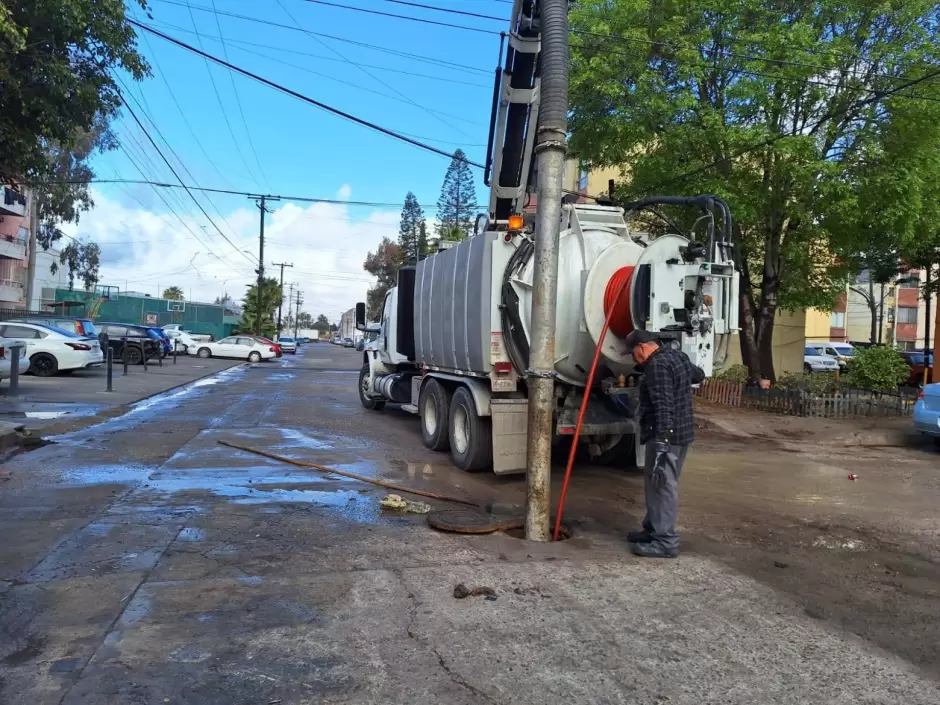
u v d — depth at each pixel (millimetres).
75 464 8211
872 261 18203
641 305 6457
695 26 13727
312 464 8570
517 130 9117
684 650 3760
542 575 4848
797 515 6965
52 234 42562
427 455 9703
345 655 3580
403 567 4918
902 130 12234
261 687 3250
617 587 4672
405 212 68250
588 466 9375
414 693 3240
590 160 15172
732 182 13062
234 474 7918
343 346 87562
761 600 4551
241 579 4586
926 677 3545
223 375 24938
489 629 3934
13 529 5598
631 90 13398
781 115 13320
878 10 12617
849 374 16531
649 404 5523
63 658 3459
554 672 3475
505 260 8031
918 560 5594
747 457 10406
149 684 3242
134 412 13297
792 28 12391
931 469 9727
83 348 19953
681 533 6184
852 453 11016
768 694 3324
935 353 17500
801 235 14062
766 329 15750
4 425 9477
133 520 5918
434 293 9859
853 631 4109
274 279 82438
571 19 13844
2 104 8758
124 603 4137
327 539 5551
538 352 5684
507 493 7570
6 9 7535
